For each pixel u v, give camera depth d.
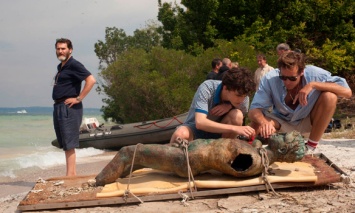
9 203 5.64
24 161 11.75
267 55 19.86
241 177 4.84
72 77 6.98
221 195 4.77
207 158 4.78
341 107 22.38
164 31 25.31
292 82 5.26
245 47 19.78
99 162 10.88
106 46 38.06
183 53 20.02
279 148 4.74
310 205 4.31
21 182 8.53
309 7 23.84
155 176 5.21
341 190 4.80
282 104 5.49
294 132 4.82
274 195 4.66
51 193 5.06
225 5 23.44
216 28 23.86
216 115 5.33
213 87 5.31
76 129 7.02
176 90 18.14
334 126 15.30
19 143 18.88
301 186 4.80
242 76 5.05
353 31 24.22
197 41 23.25
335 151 7.93
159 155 4.94
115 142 14.37
